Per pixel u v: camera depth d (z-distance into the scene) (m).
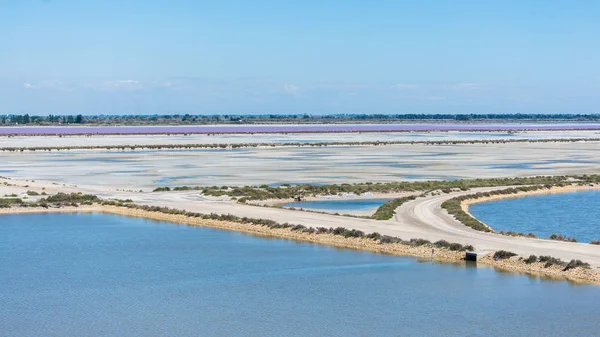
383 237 54.38
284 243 56.25
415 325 35.50
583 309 37.53
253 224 63.22
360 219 64.75
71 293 41.66
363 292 41.31
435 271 45.88
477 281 43.16
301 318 36.78
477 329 34.84
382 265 47.94
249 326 35.59
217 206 74.25
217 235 59.91
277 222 63.16
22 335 34.34
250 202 78.56
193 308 38.59
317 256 51.06
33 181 96.31
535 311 37.31
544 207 76.25
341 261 49.38
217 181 100.06
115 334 34.41
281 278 44.84
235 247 54.62
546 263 45.50
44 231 61.78
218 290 42.03
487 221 66.56
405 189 89.12
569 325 35.22
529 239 53.78
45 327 35.53
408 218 64.81
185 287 42.88
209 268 47.62
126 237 58.97
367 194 85.31
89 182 98.69
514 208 75.44
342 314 37.31
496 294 40.34
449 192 86.19
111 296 40.97
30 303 39.69
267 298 40.44
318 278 44.66
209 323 36.00
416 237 55.06
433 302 39.09
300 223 62.66
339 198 82.75
